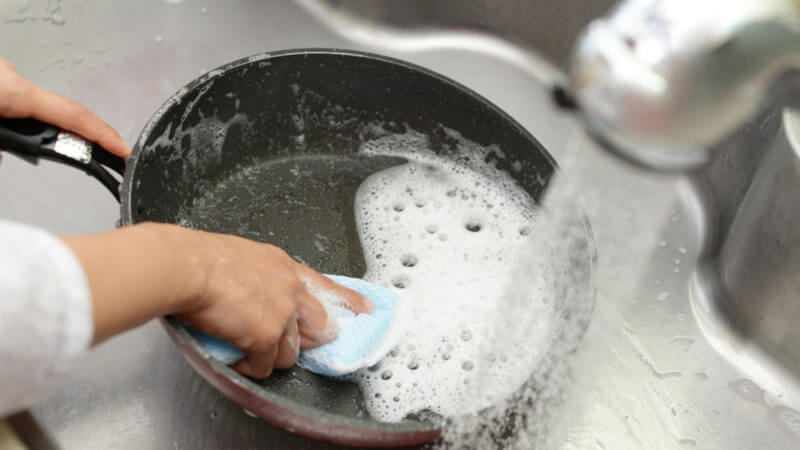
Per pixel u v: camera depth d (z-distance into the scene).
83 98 0.75
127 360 0.56
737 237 0.65
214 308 0.41
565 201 0.57
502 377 0.56
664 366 0.63
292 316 0.46
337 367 0.51
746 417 0.60
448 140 0.67
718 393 0.62
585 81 0.29
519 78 0.84
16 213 0.65
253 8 0.85
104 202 0.67
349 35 0.85
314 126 0.67
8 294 0.29
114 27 0.81
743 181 0.65
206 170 0.63
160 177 0.57
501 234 0.66
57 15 0.80
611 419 0.58
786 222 0.58
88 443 0.52
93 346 0.34
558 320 0.57
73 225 0.65
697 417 0.60
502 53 0.85
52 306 0.30
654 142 0.29
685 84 0.27
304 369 0.54
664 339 0.65
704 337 0.65
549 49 0.83
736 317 0.65
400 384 0.56
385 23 0.85
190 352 0.41
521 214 0.66
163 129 0.55
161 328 0.59
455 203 0.68
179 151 0.58
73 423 0.53
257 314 0.42
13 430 0.34
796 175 0.56
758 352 0.64
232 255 0.43
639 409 0.59
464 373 0.56
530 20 0.82
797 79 0.29
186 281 0.38
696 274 0.69
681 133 0.28
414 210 0.67
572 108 0.30
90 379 0.55
